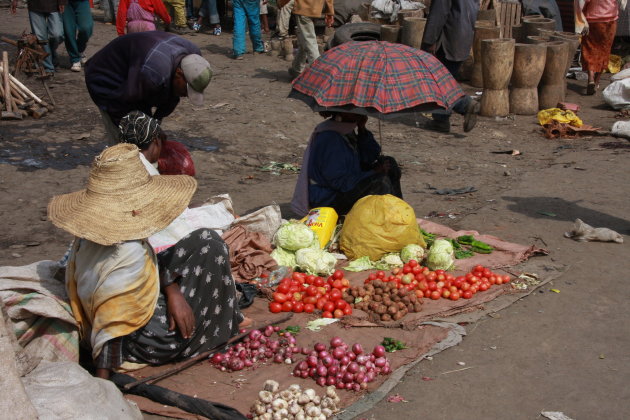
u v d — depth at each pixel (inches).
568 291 186.1
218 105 399.5
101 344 136.4
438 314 171.0
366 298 176.2
